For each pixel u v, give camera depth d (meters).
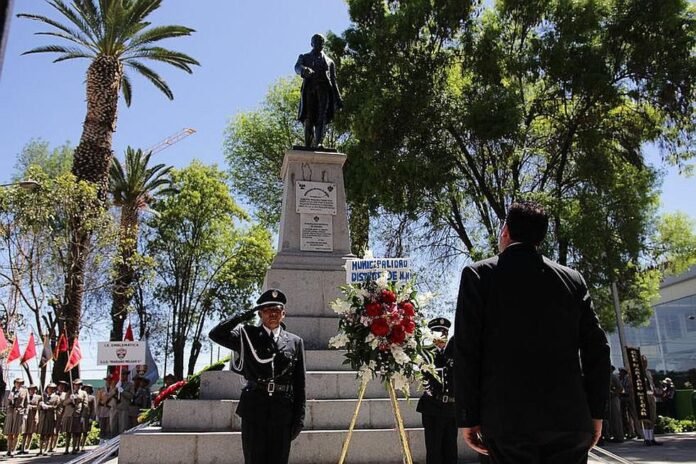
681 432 19.11
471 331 3.05
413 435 8.36
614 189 20.50
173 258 38.75
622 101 20.47
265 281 11.12
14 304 23.22
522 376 2.90
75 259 22.94
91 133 24.14
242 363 5.95
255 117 33.41
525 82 22.41
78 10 24.22
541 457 2.87
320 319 10.54
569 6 19.92
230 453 7.73
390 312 5.91
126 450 7.57
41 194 22.16
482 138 19.78
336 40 21.98
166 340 39.81
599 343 3.12
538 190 21.64
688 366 38.03
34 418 16.27
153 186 34.22
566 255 20.06
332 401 8.59
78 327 23.19
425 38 21.41
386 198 21.36
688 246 25.17
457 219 24.00
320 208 11.79
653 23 19.36
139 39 25.16
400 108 20.11
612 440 15.56
